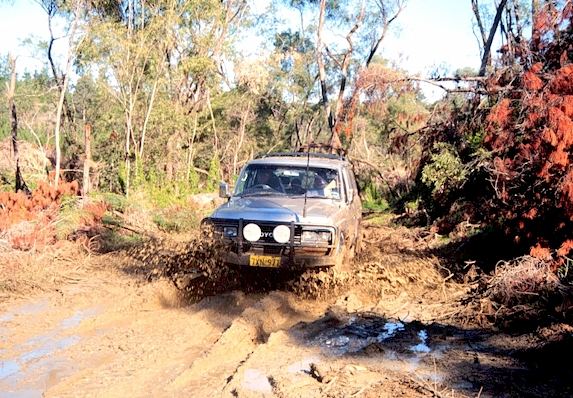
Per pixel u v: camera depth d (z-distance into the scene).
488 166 10.66
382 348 6.25
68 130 35.06
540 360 5.88
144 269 10.27
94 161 34.38
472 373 5.59
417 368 5.73
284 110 50.38
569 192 7.85
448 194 13.82
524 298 7.51
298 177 9.73
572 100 8.44
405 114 20.02
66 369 5.69
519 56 12.97
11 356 6.06
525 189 9.42
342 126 23.61
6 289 8.93
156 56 31.06
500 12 26.44
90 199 15.15
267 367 5.75
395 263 9.88
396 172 28.55
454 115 15.06
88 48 28.88
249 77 42.91
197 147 41.56
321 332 6.88
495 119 10.15
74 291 8.81
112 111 34.69
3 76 32.62
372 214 21.33
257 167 9.89
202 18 34.06
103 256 11.59
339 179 9.74
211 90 38.41
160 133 32.69
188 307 7.87
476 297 8.07
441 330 6.99
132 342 6.41
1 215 12.01
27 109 37.12
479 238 11.02
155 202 24.34
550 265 7.97
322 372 5.41
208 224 8.39
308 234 8.11
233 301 8.07
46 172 27.16
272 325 7.22
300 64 48.50
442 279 9.50
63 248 11.51
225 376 5.55
